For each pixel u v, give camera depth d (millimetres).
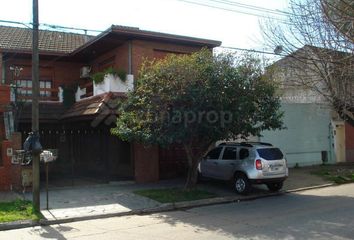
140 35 19281
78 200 14805
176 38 20094
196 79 14953
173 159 20547
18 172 16062
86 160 22359
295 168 24391
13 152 16031
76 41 26422
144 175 19328
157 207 13875
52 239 9844
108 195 15766
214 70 15148
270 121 16188
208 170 18031
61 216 12289
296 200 15086
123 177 20328
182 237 9734
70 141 23109
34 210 12508
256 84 15758
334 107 21844
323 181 19844
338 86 19672
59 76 24875
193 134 15258
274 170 16141
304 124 25672
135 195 15750
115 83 18812
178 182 19219
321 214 12133
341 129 27844
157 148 19797
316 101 25609
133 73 19531
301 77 20844
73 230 10852
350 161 28141
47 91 23891
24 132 21422
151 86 15281
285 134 24672
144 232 10406
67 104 23406
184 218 12289
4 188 15914
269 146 16500
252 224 10961
